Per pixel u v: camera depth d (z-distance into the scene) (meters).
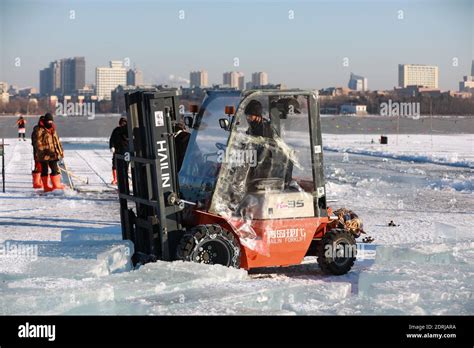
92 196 23.97
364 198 23.16
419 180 28.61
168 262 10.84
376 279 10.95
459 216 19.31
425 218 18.89
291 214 11.75
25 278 10.75
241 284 10.41
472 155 43.34
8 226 17.59
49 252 12.04
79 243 12.61
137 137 11.88
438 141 63.25
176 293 10.00
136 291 9.87
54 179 25.30
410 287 10.45
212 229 11.09
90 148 51.41
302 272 12.37
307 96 11.77
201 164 12.02
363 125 113.12
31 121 142.38
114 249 11.67
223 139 11.80
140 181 11.88
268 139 11.59
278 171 11.70
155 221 11.65
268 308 9.97
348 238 12.10
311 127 11.83
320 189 11.98
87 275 10.69
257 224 11.47
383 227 17.28
